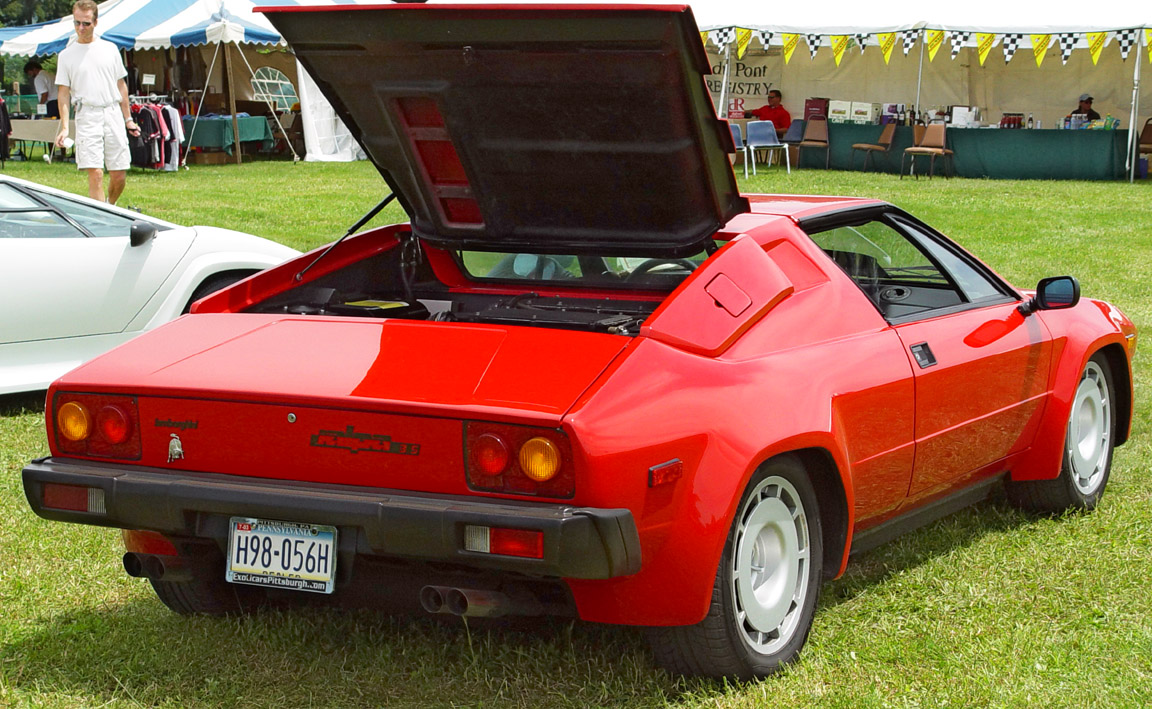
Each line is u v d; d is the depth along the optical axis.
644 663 3.09
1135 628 3.39
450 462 2.63
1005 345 3.97
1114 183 19.05
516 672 3.05
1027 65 22.06
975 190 17.61
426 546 2.60
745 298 3.10
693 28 2.81
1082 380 4.47
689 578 2.75
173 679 3.03
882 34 19.17
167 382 2.88
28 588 3.67
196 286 6.28
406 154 3.50
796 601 3.15
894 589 3.68
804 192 16.73
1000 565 3.90
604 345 2.85
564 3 2.81
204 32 19.88
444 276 4.01
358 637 3.27
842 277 3.51
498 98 3.21
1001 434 4.03
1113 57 21.55
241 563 2.86
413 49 3.13
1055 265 11.19
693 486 2.74
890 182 18.70
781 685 2.98
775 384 3.00
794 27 19.62
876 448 3.38
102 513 2.90
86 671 3.10
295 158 21.64
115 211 6.24
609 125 3.16
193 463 2.88
